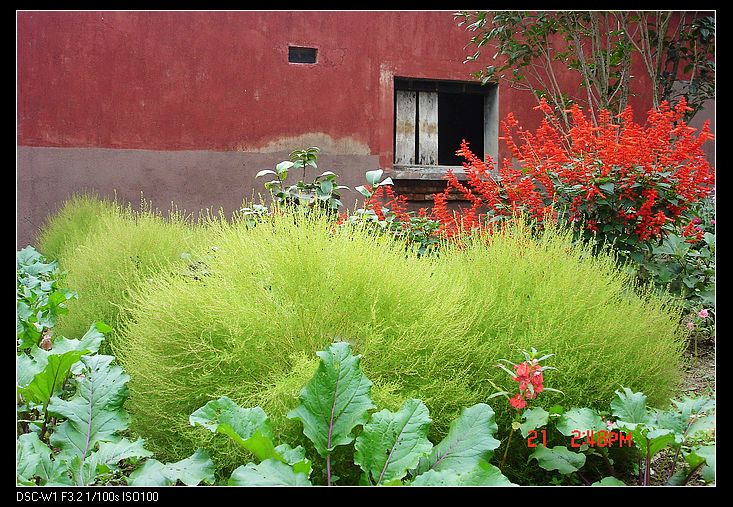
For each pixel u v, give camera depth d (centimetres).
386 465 193
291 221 282
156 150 816
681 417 217
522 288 286
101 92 802
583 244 432
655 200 438
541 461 228
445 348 245
